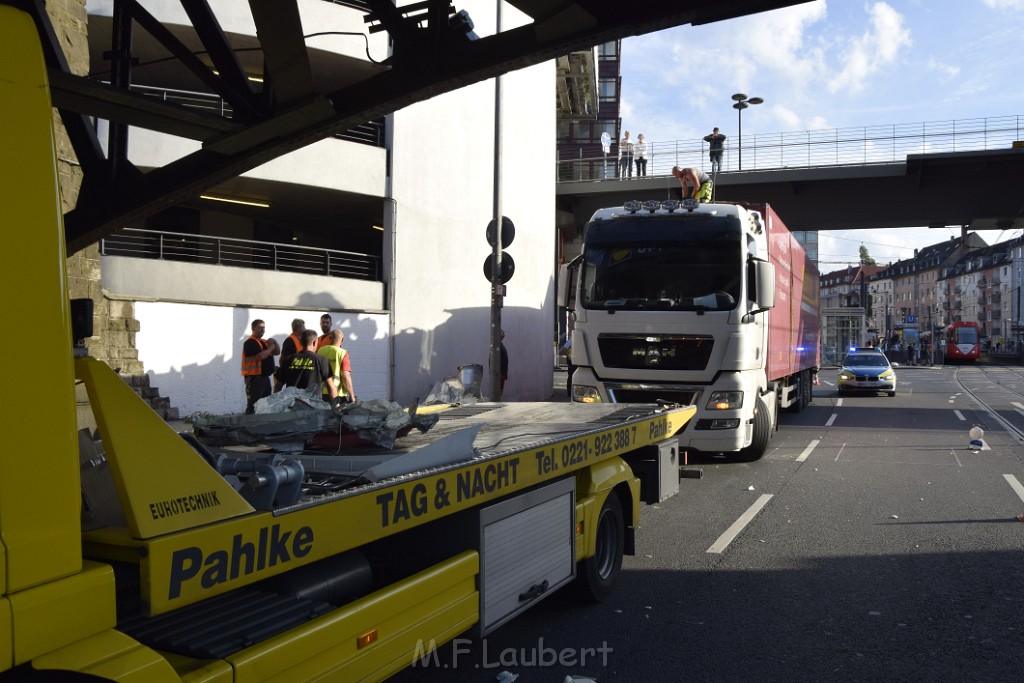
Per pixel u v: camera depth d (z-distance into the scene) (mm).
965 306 142875
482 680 4445
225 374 15352
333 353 11828
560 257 39406
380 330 18266
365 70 18953
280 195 19016
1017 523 8211
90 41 16625
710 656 4801
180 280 14898
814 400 25516
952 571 6539
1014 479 10766
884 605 5723
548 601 5832
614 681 4445
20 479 2180
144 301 14047
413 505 3602
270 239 23391
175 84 19594
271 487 2951
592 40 5195
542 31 5031
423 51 5281
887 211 32062
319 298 17078
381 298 18469
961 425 17672
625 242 11625
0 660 2092
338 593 3393
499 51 5168
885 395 27875
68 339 2350
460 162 20969
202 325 14992
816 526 8141
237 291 15711
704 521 8383
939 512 8758
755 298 11070
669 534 7832
